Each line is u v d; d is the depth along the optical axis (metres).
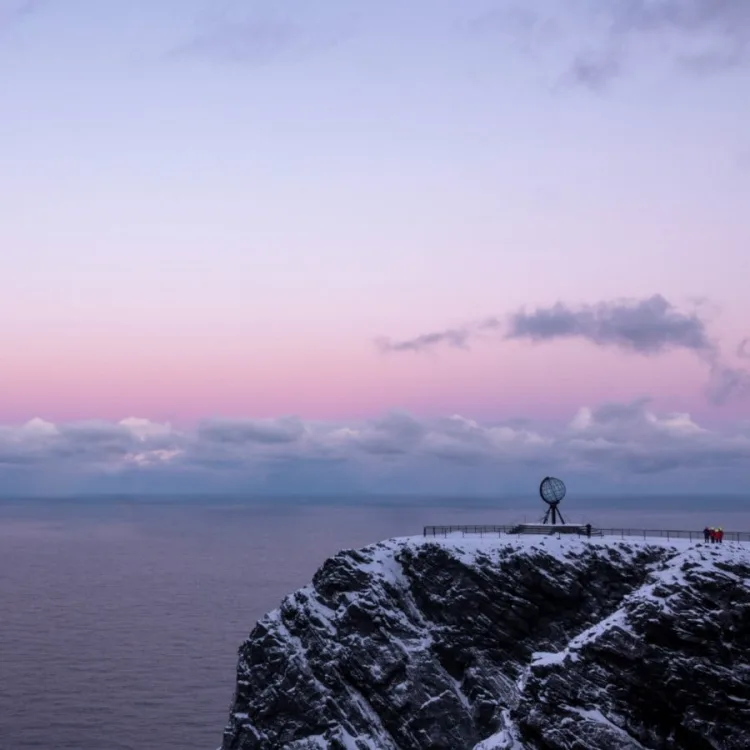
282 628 111.56
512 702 87.50
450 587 106.06
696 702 81.00
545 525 117.81
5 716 185.00
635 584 102.31
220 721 181.12
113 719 182.88
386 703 101.25
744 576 86.06
